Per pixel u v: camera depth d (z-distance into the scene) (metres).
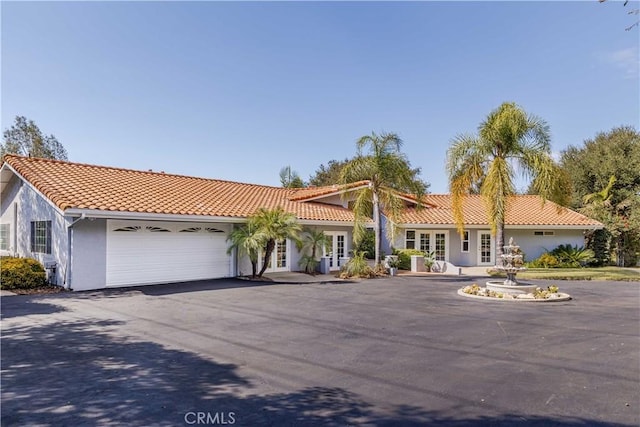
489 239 26.92
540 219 26.39
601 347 7.44
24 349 6.95
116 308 10.84
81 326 8.70
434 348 7.27
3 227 19.34
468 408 4.68
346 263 20.23
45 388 5.18
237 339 7.73
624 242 28.42
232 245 18.09
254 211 19.08
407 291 14.88
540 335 8.34
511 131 18.42
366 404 4.77
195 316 9.87
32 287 14.17
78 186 15.40
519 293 13.81
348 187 21.20
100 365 6.11
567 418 4.43
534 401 4.90
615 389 5.33
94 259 14.38
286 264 21.11
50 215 15.22
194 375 5.70
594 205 29.72
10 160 16.47
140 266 15.62
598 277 19.45
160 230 16.28
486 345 7.52
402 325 9.17
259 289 14.88
